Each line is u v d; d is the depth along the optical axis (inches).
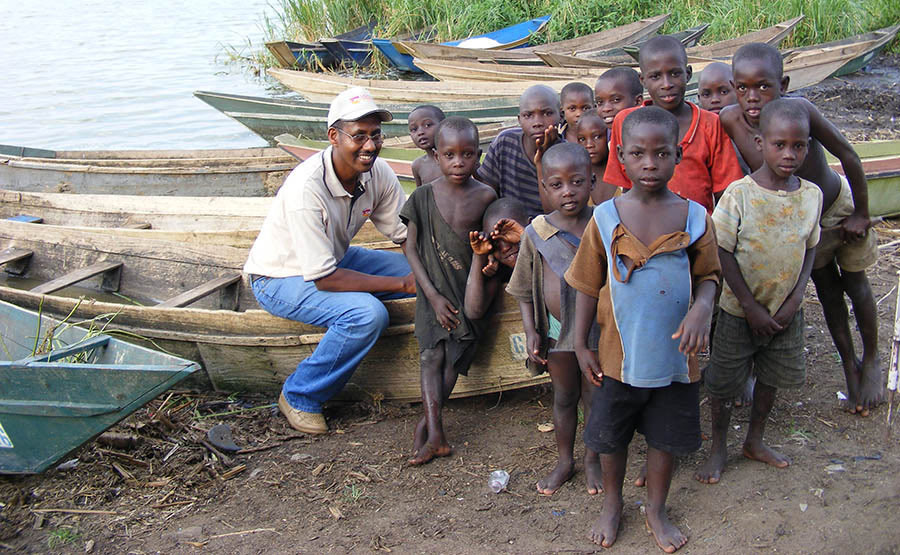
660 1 579.2
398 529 133.6
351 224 172.1
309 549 129.8
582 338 122.3
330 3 628.7
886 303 203.5
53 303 189.3
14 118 453.4
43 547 132.6
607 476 126.5
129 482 149.6
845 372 160.1
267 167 297.6
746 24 525.7
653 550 124.7
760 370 138.9
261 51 604.4
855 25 518.3
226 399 182.4
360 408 176.1
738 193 133.3
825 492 134.6
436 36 581.9
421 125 193.8
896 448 146.2
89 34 703.7
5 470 150.6
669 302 114.7
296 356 173.5
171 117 454.9
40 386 140.4
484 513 136.6
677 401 119.4
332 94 447.8
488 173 183.0
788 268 131.7
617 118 152.6
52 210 265.4
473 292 149.4
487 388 168.9
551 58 445.7
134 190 299.4
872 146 272.5
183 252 212.2
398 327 166.6
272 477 149.9
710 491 137.2
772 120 128.3
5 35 702.5
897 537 123.9
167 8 840.3
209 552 130.0
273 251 169.3
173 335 179.6
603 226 116.0
